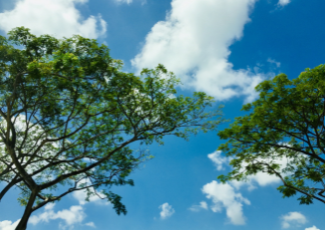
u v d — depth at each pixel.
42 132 16.80
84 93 13.80
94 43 13.75
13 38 15.85
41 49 15.73
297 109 16.53
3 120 17.73
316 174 17.11
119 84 13.87
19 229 13.47
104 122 16.98
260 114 16.45
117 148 15.71
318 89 15.80
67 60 12.30
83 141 16.73
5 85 15.98
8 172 17.41
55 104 15.34
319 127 16.69
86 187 15.23
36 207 14.38
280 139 17.62
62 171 18.09
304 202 16.84
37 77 12.82
